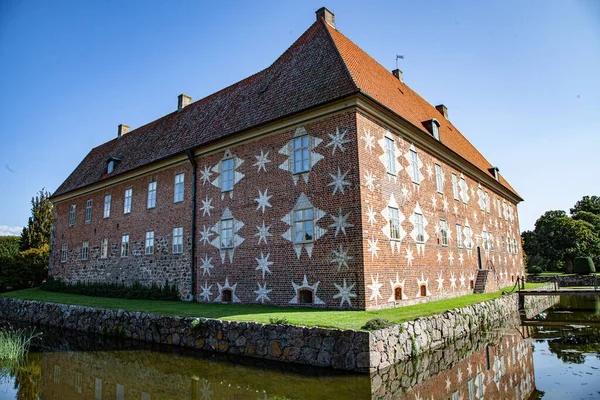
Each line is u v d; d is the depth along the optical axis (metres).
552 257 53.84
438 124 21.67
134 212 24.47
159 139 25.89
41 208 42.97
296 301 15.34
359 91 14.38
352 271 14.01
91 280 27.05
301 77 17.70
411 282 16.80
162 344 14.51
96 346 15.17
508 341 14.71
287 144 16.69
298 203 15.92
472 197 26.14
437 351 12.65
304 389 9.11
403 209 17.08
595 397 8.66
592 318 20.94
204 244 19.59
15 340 14.95
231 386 9.62
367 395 8.70
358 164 14.42
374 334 10.05
